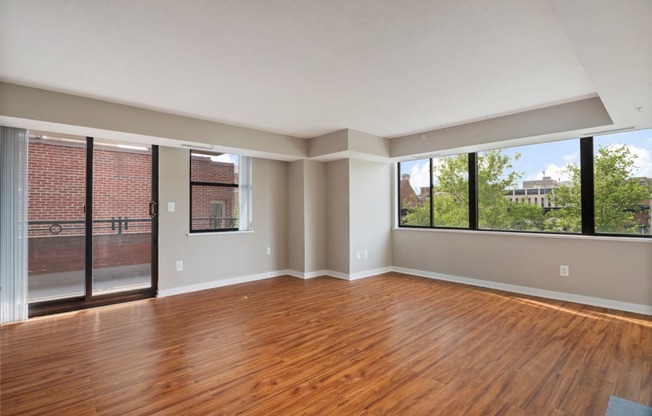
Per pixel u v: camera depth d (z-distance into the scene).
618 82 2.46
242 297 4.36
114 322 3.43
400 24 2.12
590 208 4.03
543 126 3.90
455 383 2.21
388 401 2.01
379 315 3.61
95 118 3.48
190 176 4.76
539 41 2.35
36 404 1.99
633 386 2.15
